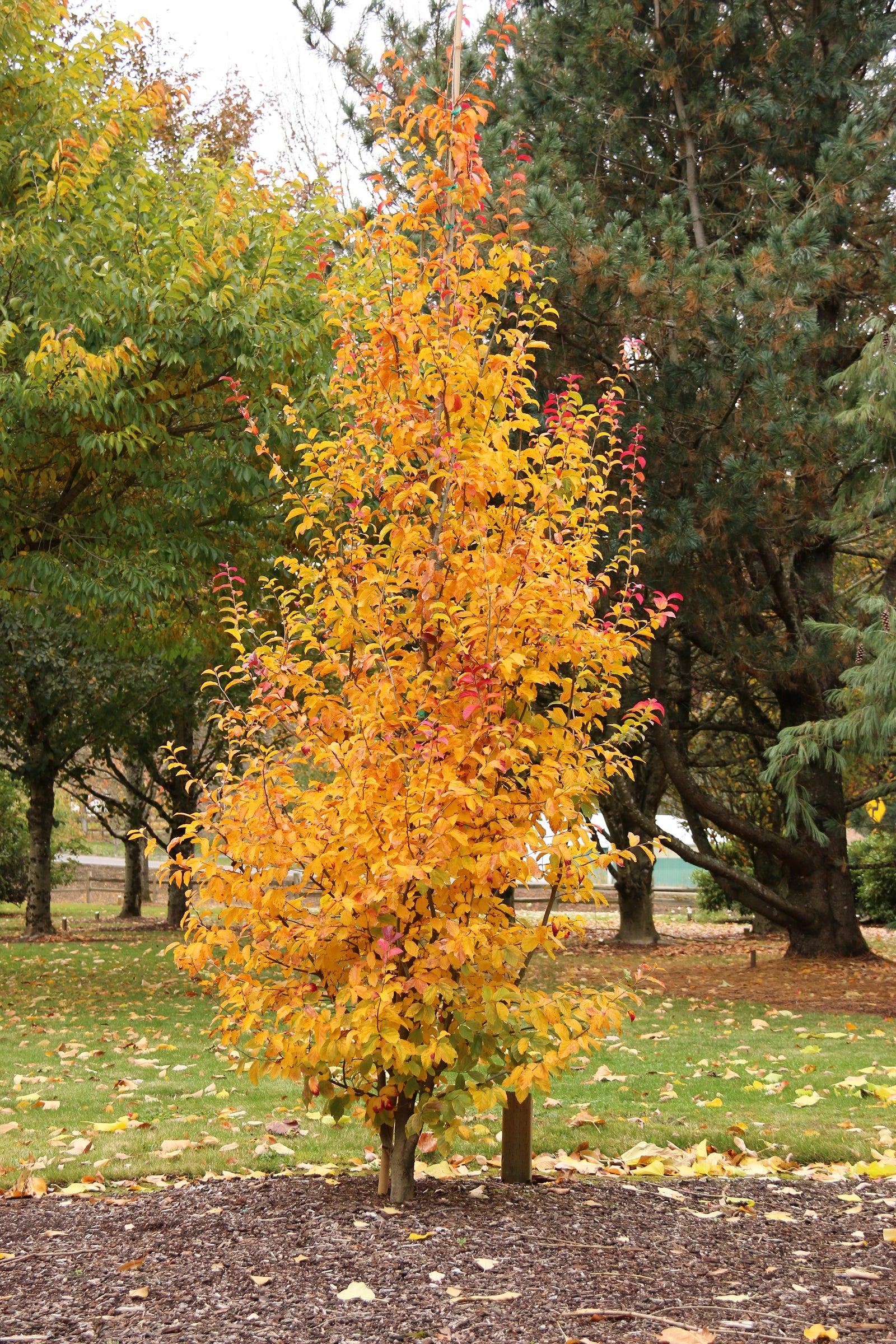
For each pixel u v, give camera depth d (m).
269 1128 5.09
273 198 10.21
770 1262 3.25
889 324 11.02
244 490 9.86
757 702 15.81
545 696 8.16
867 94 12.27
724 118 12.36
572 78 12.15
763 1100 5.94
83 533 10.19
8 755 20.61
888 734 9.71
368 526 4.27
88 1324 2.68
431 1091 3.79
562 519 4.09
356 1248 3.25
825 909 14.34
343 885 3.64
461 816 3.54
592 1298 2.89
